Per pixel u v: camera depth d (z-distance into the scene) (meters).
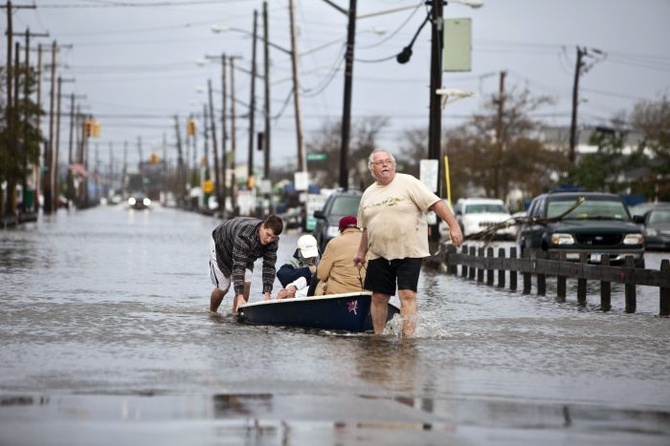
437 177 83.38
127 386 26.09
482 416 23.28
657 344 37.06
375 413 23.22
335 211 91.56
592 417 23.61
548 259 58.12
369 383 27.44
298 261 44.19
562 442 20.81
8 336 35.56
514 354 33.88
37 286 56.59
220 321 41.28
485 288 63.34
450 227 36.75
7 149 173.62
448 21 84.25
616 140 182.62
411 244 37.00
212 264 43.44
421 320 42.38
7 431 20.64
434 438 20.78
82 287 56.62
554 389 27.41
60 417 22.09
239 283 41.50
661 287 47.28
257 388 26.19
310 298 38.25
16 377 27.19
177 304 48.06
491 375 29.45
